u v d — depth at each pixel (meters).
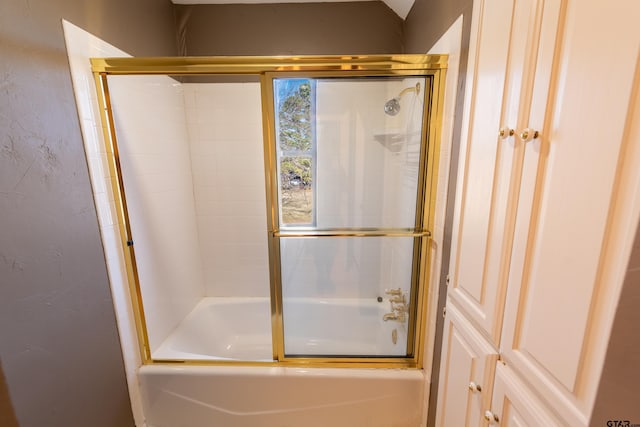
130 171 1.47
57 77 1.02
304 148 1.79
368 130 1.86
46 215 0.96
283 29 1.97
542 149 0.58
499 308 0.73
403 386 1.41
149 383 1.46
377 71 1.31
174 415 1.49
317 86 1.63
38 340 0.93
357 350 1.73
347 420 1.46
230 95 2.01
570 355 0.52
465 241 0.91
